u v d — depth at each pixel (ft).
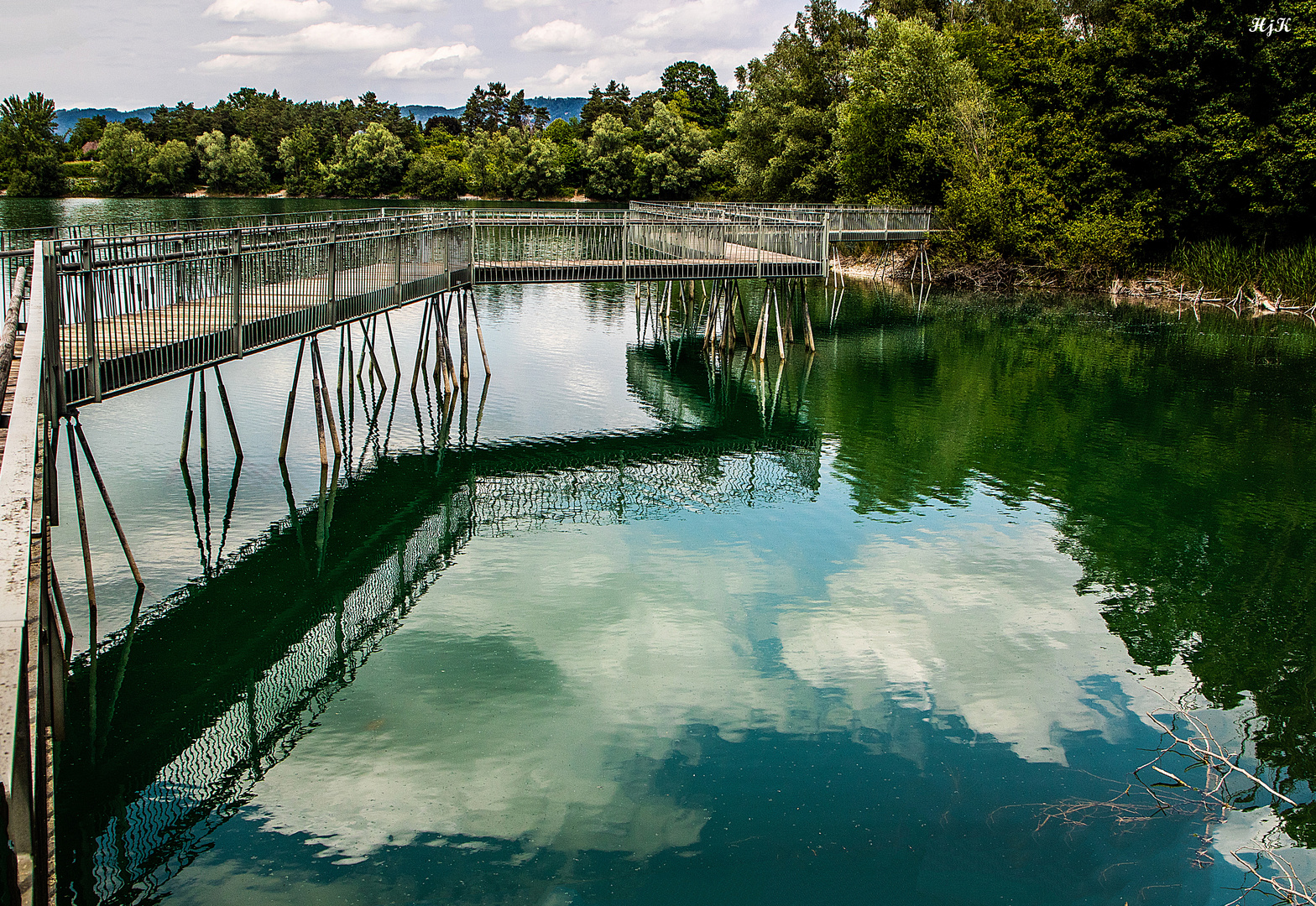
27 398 19.19
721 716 30.83
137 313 39.19
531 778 27.35
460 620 37.83
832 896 22.62
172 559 42.93
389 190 318.24
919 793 26.91
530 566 43.50
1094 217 134.62
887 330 107.55
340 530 47.47
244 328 45.75
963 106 145.07
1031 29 175.73
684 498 53.06
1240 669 34.35
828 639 36.29
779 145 199.62
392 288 63.57
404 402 73.26
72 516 46.83
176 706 31.22
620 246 97.55
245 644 35.65
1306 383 79.10
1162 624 37.78
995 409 72.23
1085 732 30.25
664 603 39.45
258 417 66.85
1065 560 44.09
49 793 17.46
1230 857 24.39
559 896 22.59
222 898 22.41
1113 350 94.12
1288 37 119.85
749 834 25.00
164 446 58.95
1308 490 53.57
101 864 23.58
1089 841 24.84
